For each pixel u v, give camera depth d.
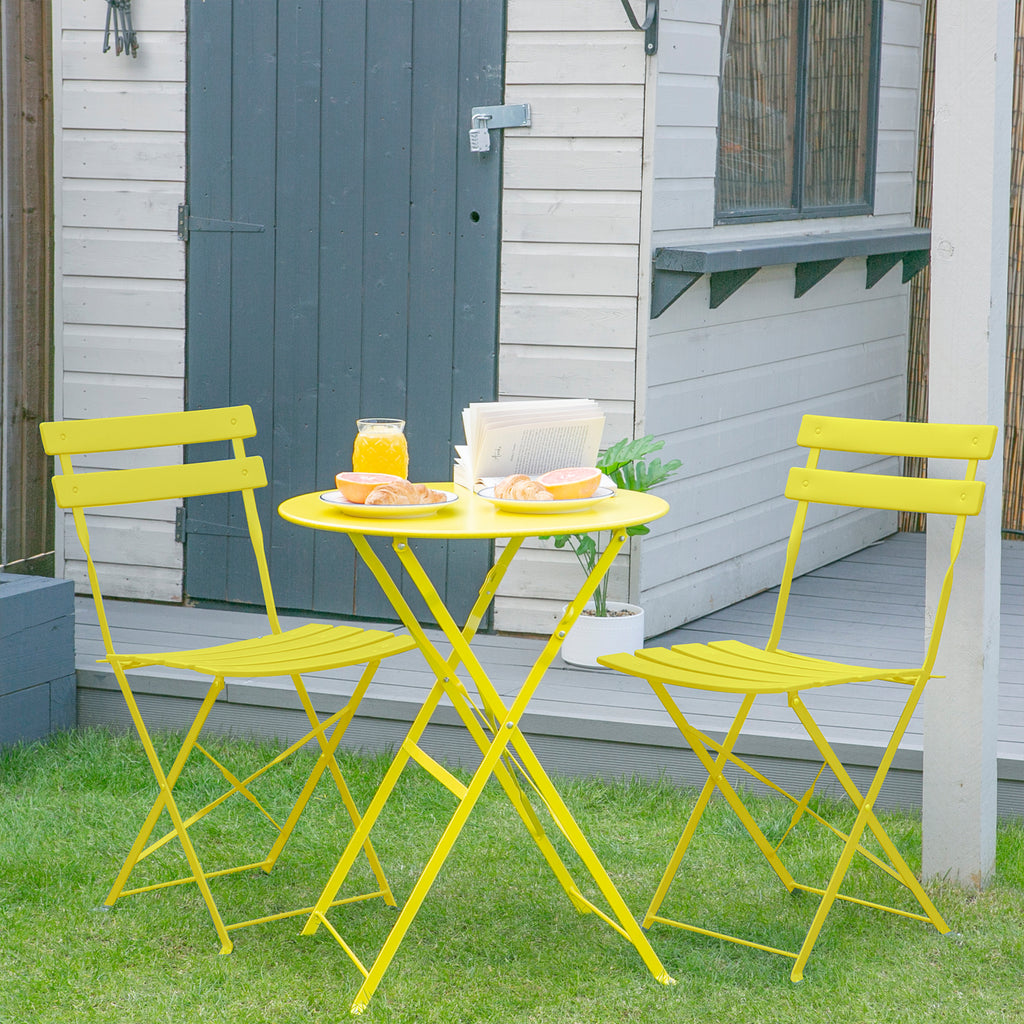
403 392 5.38
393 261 5.31
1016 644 5.36
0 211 5.74
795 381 6.29
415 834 4.00
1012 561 6.81
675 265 4.92
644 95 4.92
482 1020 3.01
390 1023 2.99
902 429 3.46
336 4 5.24
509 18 5.03
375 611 5.54
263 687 4.66
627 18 4.90
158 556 5.79
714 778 3.47
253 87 5.39
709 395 5.57
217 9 5.39
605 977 3.20
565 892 3.58
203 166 5.51
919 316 7.44
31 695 4.66
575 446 3.49
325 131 5.33
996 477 3.56
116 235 5.66
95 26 5.55
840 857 3.54
